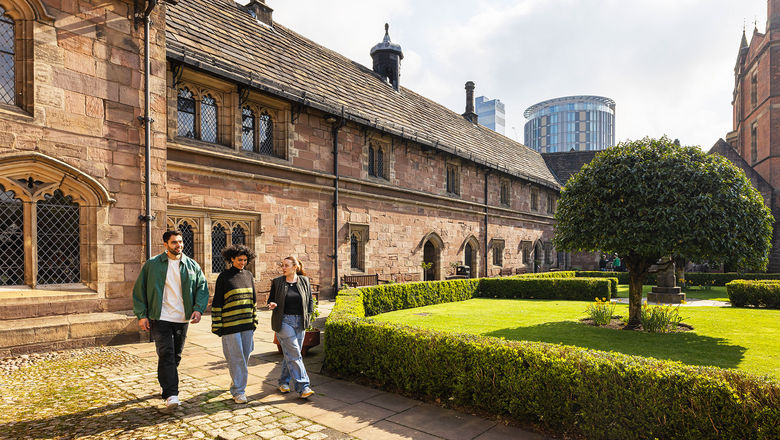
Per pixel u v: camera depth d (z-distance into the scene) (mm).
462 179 22922
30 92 6801
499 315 12039
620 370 3816
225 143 12156
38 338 6637
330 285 15062
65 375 5578
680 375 3570
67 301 7086
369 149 17391
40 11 6852
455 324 10422
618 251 9188
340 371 5949
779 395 3178
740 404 3285
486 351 4609
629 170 8938
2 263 6680
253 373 5977
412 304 14062
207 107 11875
